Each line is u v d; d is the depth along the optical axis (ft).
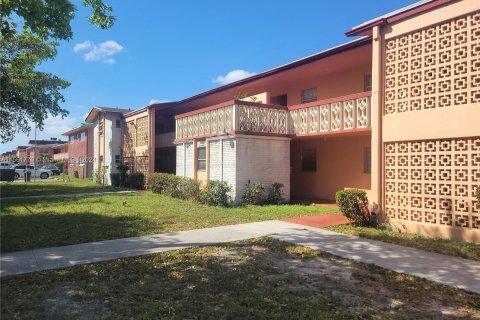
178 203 52.65
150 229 33.96
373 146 34.58
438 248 26.05
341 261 23.48
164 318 14.99
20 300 17.02
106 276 20.51
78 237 30.50
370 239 29.63
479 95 27.48
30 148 241.35
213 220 38.37
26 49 64.08
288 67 51.26
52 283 19.39
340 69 52.01
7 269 21.84
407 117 31.81
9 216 41.37
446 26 29.66
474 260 23.58
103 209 46.88
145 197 61.77
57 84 74.59
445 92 29.50
